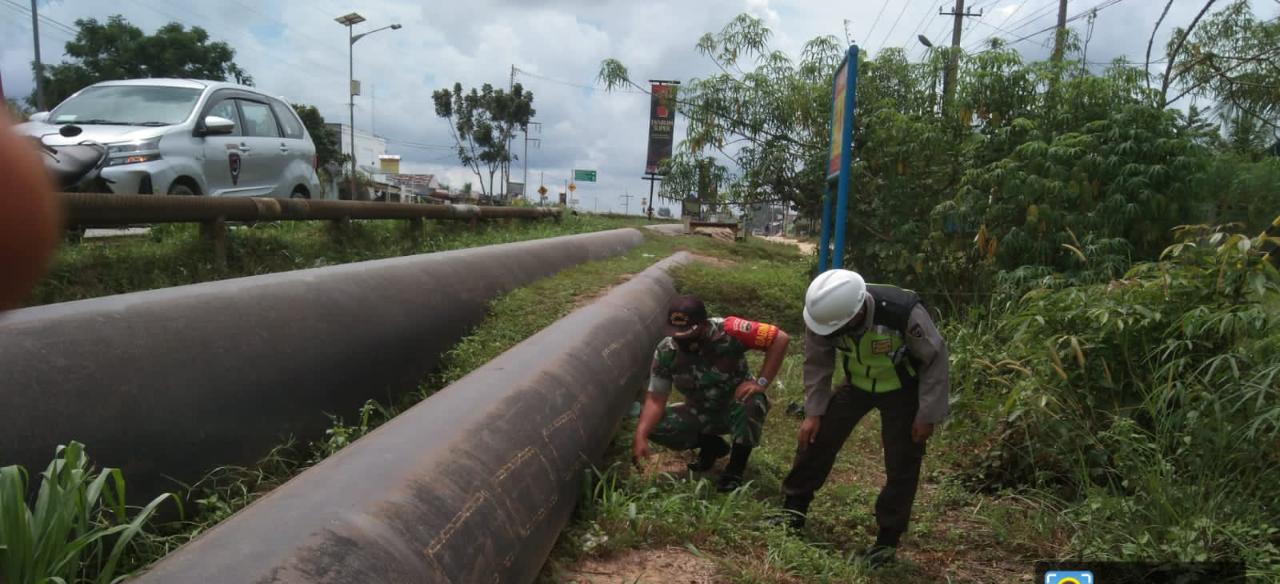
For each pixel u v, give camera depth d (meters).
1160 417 4.23
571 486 3.57
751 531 3.79
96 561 2.86
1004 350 5.29
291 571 2.01
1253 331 4.14
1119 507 3.85
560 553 3.45
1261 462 3.80
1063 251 6.68
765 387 4.49
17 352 2.96
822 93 8.66
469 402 3.33
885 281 7.85
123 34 33.53
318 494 2.39
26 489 2.80
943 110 8.00
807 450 3.99
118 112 7.51
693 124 9.45
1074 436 4.39
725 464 4.99
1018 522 4.17
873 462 5.08
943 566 3.84
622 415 4.79
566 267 9.05
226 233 6.73
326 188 12.20
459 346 5.73
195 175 7.26
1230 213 7.48
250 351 3.94
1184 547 3.41
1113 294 4.70
